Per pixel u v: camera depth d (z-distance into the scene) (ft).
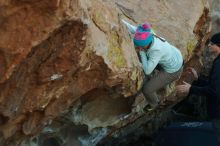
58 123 17.49
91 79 15.28
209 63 27.27
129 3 21.11
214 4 29.01
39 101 14.60
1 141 15.37
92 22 14.10
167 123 27.45
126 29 16.74
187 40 21.29
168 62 16.89
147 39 16.26
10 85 13.56
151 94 17.81
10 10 12.20
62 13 12.40
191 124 22.54
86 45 13.66
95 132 18.97
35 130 15.89
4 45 12.60
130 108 18.65
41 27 12.53
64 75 14.17
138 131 25.00
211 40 19.58
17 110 14.40
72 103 16.46
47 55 13.48
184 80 23.13
